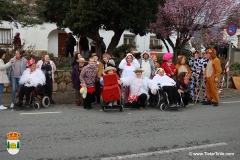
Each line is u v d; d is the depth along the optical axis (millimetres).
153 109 9047
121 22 11680
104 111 8609
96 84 9703
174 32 15367
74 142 5629
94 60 8828
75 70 9414
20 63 9062
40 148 5270
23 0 14727
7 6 13648
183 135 6230
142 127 6816
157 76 9109
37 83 8609
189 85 10094
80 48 16562
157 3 12242
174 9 13906
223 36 16547
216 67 9672
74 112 8398
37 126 6730
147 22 12031
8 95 10000
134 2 11344
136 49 25469
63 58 13758
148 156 4988
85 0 11219
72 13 11570
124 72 9562
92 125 6914
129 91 9086
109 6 11172
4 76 8680
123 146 5453
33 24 14766
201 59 10555
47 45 22578
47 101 9141
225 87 14398
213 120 7660
